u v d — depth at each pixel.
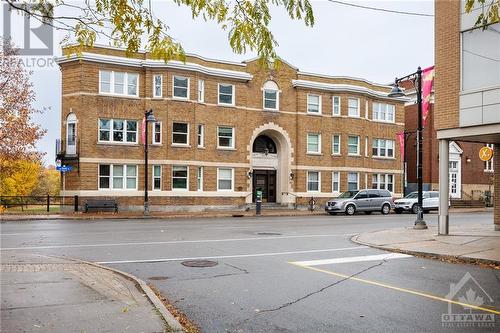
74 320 5.94
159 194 31.88
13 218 25.56
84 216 26.98
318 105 38.44
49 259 11.05
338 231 19.38
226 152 34.47
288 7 5.51
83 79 30.47
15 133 30.42
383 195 33.59
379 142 41.34
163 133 32.03
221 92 34.69
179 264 10.99
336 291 8.23
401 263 11.31
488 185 46.22
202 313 6.85
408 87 46.12
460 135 15.40
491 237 15.20
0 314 6.18
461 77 15.31
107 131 31.17
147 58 31.78
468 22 15.06
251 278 9.40
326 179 38.25
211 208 33.66
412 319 6.50
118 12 5.98
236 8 5.64
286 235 17.62
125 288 7.84
